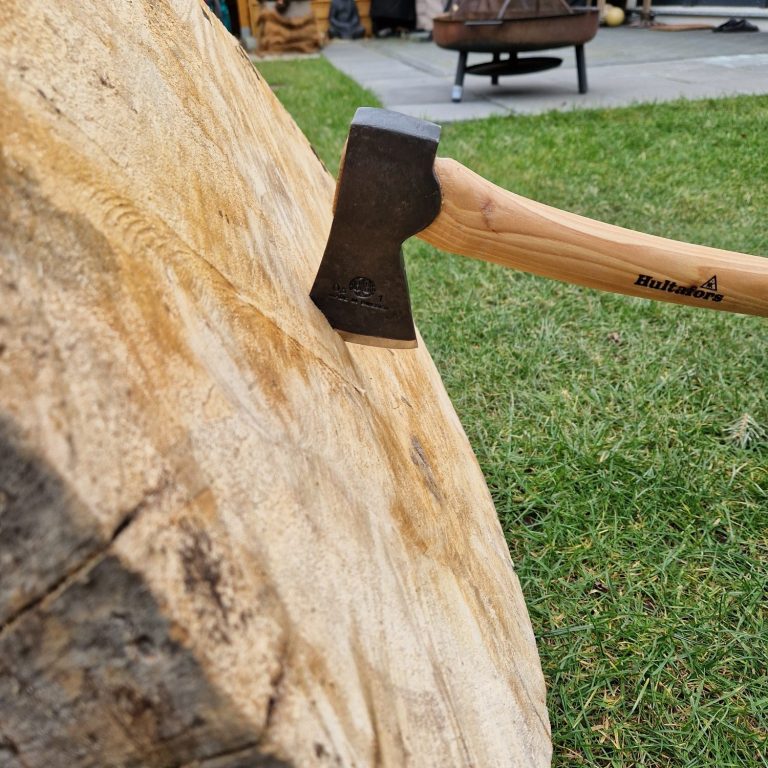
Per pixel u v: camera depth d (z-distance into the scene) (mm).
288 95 6383
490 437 1760
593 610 1280
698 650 1175
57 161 402
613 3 10875
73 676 356
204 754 371
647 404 1826
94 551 340
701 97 5371
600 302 2385
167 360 413
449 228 830
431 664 569
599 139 4281
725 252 902
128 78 570
